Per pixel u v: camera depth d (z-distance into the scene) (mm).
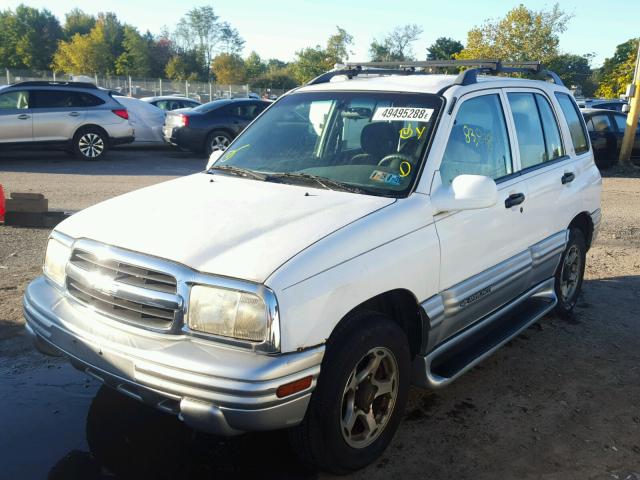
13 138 14023
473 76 4207
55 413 3785
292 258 2824
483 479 3256
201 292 2781
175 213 3301
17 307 5332
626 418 3932
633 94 16438
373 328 3119
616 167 16781
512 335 4324
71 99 14812
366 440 3260
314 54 64375
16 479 3143
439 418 3855
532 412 3965
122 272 2986
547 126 5023
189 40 97125
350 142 3990
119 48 89812
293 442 3045
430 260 3445
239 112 16609
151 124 17547
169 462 3328
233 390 2619
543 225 4699
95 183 11664
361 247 3064
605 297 6254
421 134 3768
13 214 8148
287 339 2707
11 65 93562
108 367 2957
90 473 3205
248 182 3822
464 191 3479
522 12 32562
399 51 64812
